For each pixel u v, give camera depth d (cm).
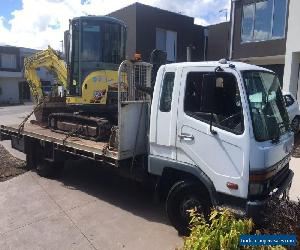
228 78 468
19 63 4525
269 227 393
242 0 2005
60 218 600
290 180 532
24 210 635
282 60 1980
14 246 506
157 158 546
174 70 522
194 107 499
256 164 446
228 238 334
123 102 577
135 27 2273
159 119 539
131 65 622
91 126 734
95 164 775
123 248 499
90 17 819
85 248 500
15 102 4428
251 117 452
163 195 565
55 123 856
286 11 1798
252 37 1978
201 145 491
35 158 866
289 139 539
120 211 630
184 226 527
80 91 831
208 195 499
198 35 2700
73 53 837
